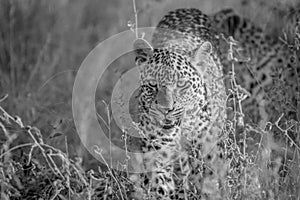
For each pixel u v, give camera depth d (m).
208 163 10.34
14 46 16.25
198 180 10.22
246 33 13.75
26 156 10.16
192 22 12.59
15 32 16.70
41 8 17.88
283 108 11.48
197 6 16.06
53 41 17.14
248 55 13.37
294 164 9.84
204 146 10.45
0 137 10.49
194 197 10.07
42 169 9.80
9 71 15.48
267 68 13.26
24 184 9.71
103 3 19.69
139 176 10.27
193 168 10.45
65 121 11.77
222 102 10.99
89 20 19.06
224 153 10.07
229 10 14.12
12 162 9.66
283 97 11.59
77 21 18.45
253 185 9.40
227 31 13.59
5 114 9.09
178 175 10.76
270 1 14.84
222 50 12.80
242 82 12.88
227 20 13.73
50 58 16.48
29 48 16.34
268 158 9.77
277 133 10.86
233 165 9.80
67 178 8.99
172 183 10.51
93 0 19.67
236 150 9.86
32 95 14.06
